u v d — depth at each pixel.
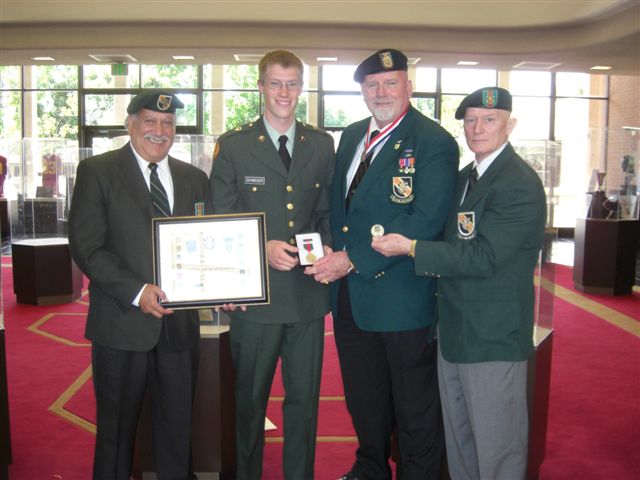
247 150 2.23
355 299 2.31
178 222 2.04
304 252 2.13
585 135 7.27
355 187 2.29
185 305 2.03
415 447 2.33
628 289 6.70
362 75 2.22
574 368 4.18
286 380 2.31
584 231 6.75
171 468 2.22
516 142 2.59
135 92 11.59
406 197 2.17
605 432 3.15
